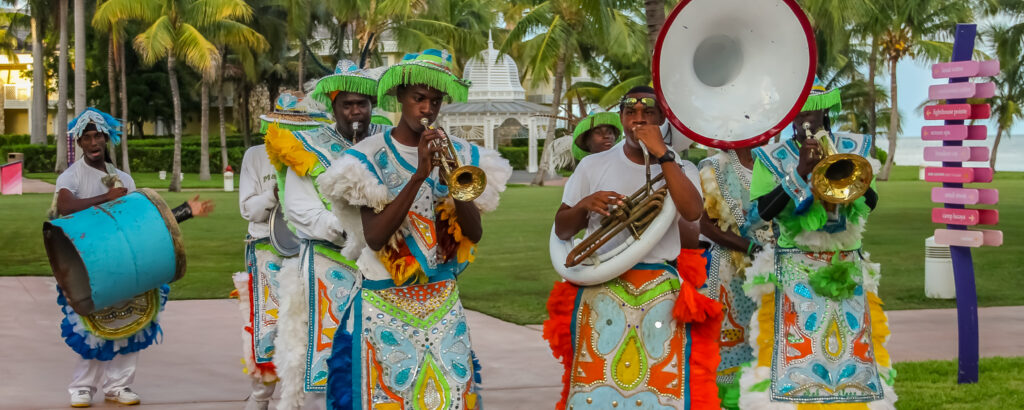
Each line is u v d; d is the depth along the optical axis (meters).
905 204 26.88
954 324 9.08
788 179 4.79
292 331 5.30
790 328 4.94
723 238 5.51
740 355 5.60
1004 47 51.81
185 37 36.66
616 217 4.32
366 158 4.14
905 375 6.92
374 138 4.23
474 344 8.44
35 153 50.91
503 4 50.81
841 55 47.72
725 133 4.29
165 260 5.99
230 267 13.81
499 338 8.70
